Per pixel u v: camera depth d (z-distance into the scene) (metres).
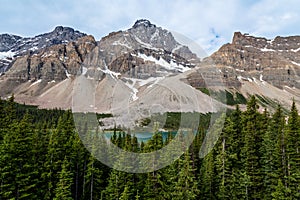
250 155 36.81
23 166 34.47
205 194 35.56
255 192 35.97
